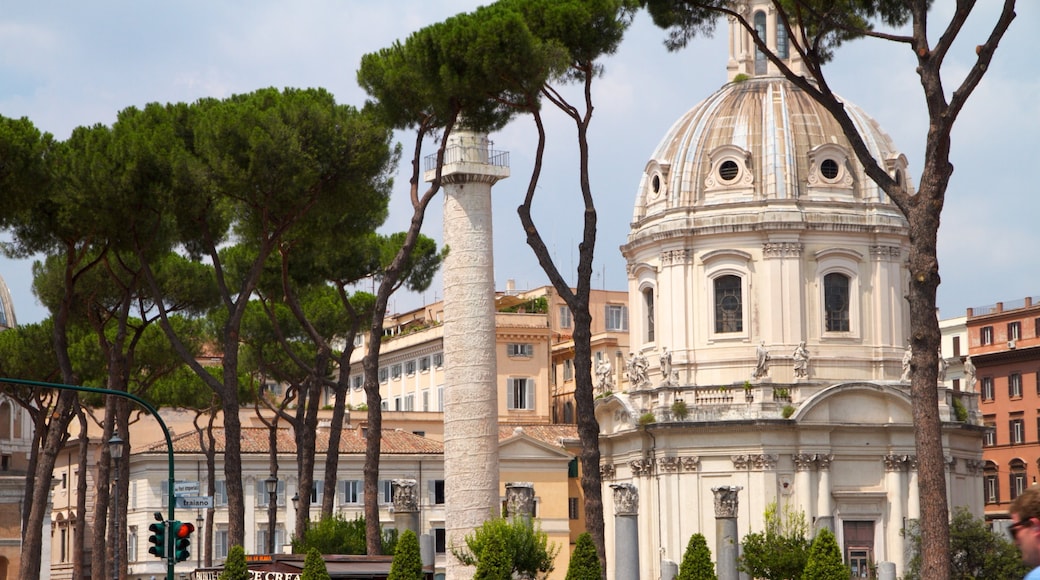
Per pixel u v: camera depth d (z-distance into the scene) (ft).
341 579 168.66
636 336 316.60
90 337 250.98
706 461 290.97
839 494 287.48
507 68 155.02
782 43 316.40
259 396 274.57
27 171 172.45
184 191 169.58
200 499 161.79
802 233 297.74
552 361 422.00
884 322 299.58
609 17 159.53
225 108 171.32
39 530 191.42
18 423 311.06
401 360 426.92
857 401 289.53
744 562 237.86
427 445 355.36
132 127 178.60
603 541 152.97
